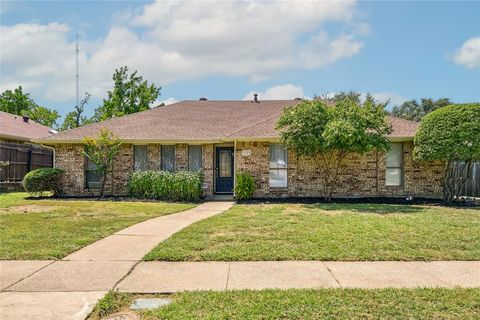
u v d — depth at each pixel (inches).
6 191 792.9
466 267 250.2
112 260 262.8
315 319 167.2
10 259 263.1
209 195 685.3
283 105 837.2
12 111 1690.5
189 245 296.2
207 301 187.2
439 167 650.2
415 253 276.5
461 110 563.8
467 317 169.6
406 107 1635.1
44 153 944.3
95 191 691.4
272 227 363.9
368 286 212.7
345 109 573.0
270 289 205.5
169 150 700.7
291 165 657.6
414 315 171.6
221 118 772.0
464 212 469.1
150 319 168.9
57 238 322.0
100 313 176.1
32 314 173.9
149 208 511.8
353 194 653.9
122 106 1320.1
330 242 304.8
